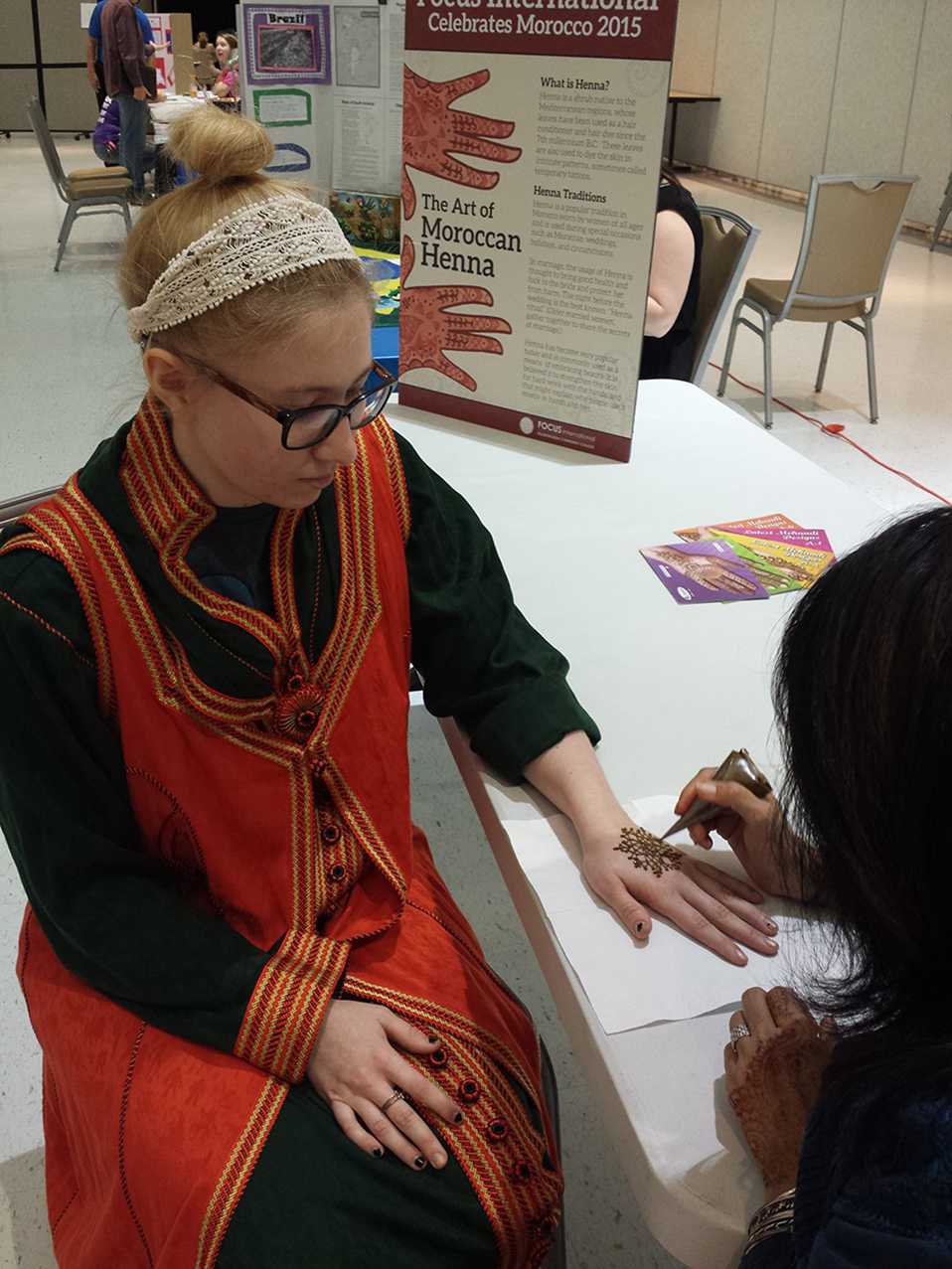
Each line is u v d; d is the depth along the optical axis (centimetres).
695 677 126
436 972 107
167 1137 94
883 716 54
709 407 201
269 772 101
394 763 109
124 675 95
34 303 582
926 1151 53
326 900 106
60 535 92
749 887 97
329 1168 93
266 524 98
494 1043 104
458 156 169
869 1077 58
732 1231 72
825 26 897
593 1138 167
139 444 92
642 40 146
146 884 100
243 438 88
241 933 105
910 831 54
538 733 109
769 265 719
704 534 156
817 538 156
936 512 58
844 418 466
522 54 155
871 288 442
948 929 55
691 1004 87
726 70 1045
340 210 262
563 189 162
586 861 100
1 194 872
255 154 86
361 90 246
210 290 83
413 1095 96
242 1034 96
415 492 112
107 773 99
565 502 164
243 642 96
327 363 86
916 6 797
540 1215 98
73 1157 116
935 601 53
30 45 1135
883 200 419
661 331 242
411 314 188
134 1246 98
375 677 106
